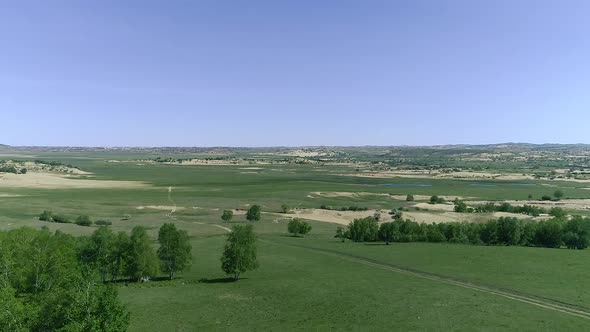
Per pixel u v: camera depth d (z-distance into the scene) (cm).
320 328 6069
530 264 9831
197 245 12306
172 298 7519
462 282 8456
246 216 17450
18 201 19900
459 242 13225
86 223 14700
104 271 8781
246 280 8825
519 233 12850
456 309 6756
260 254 11406
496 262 10081
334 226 16375
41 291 6078
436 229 13562
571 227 12444
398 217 17575
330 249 12019
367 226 13650
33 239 7206
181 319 6462
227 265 8894
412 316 6456
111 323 4381
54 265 6494
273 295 7662
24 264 6462
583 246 12275
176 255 9162
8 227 12775
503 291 7788
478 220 17312
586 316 6469
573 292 7631
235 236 9012
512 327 5997
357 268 9825
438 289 7894
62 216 15450
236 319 6469
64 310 4353
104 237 8881
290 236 14175
